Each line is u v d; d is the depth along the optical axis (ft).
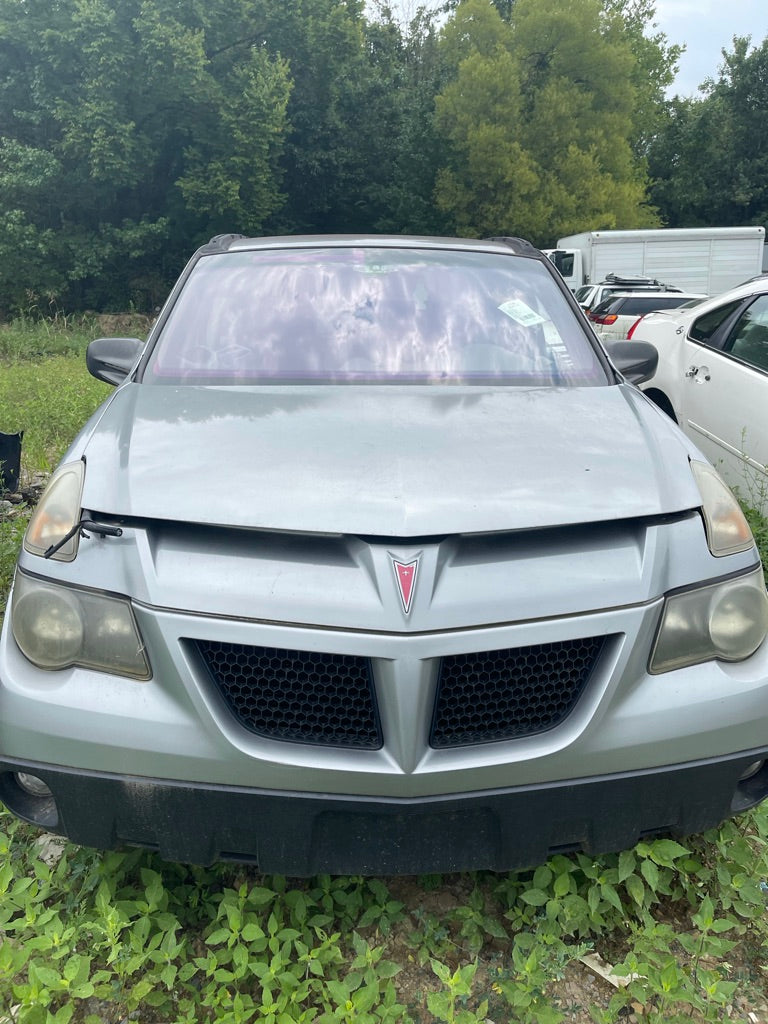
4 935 6.75
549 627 5.91
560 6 120.26
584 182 116.78
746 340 16.52
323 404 8.02
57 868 7.04
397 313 9.96
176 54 73.67
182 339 9.58
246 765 5.79
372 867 6.03
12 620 6.41
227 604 5.86
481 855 6.09
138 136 77.41
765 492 14.58
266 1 87.25
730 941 6.65
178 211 86.33
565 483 6.61
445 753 5.83
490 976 6.47
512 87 112.47
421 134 110.93
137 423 7.57
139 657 5.99
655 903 7.34
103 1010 6.26
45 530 6.58
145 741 5.85
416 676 5.70
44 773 6.02
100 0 71.77
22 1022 5.76
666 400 19.48
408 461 6.72
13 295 79.10
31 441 21.45
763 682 6.39
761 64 142.92
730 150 146.30
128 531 6.23
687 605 6.32
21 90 77.51
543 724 6.07
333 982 6.07
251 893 6.75
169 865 7.28
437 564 5.93
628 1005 6.38
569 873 7.09
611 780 6.04
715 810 6.45
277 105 85.30
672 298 55.47
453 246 11.46
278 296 10.16
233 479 6.48
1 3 72.08
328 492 6.29
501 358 9.51
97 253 80.89
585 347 10.00
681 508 6.60
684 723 6.12
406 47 147.54
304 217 112.47
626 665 6.06
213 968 6.20
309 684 5.93
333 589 5.85
